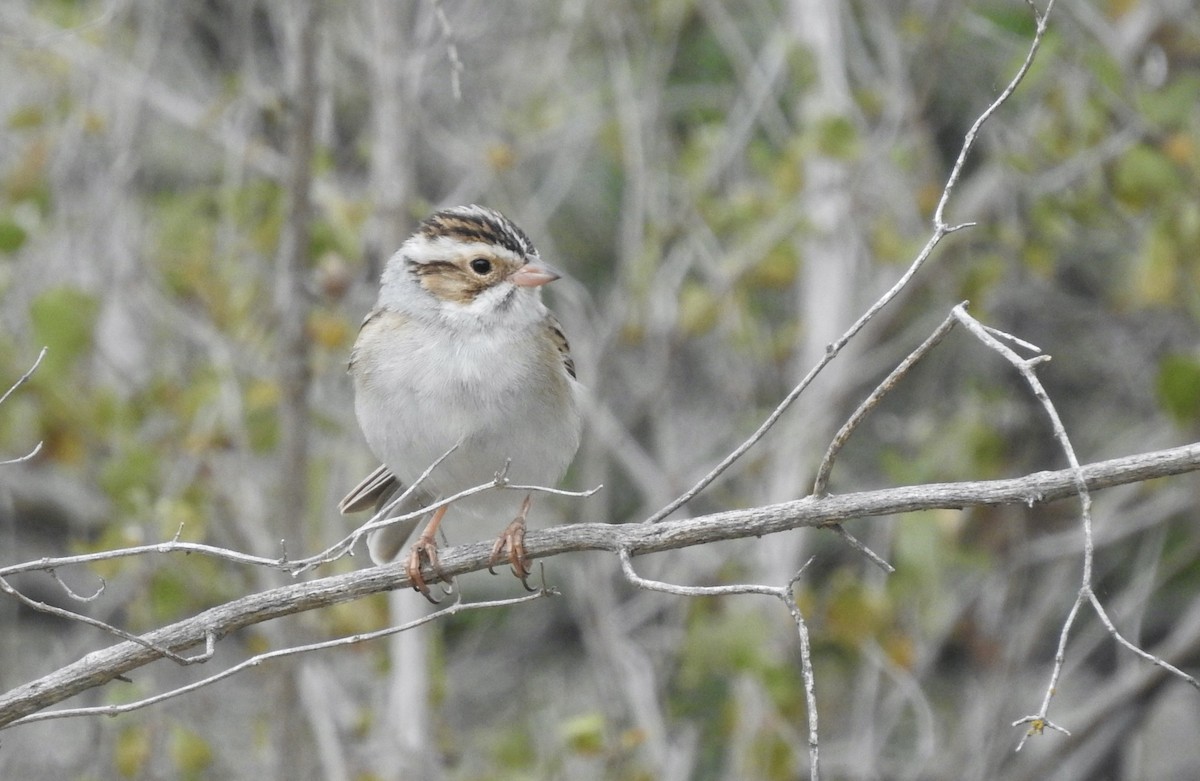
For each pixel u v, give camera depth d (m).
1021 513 13.26
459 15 13.69
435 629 13.34
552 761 12.51
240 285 13.38
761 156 13.38
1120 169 12.37
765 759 12.21
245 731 13.95
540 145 13.96
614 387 14.62
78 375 13.15
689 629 12.88
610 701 12.49
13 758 13.56
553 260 13.40
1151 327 14.88
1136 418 14.77
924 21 13.70
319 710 11.98
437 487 9.27
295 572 6.66
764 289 14.22
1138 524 13.66
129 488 12.30
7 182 13.28
